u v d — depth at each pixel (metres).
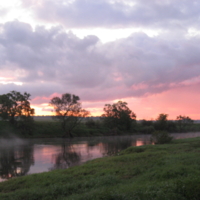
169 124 100.19
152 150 23.83
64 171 15.79
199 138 36.41
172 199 7.29
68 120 70.94
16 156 30.98
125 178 12.39
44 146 44.47
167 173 10.74
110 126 90.50
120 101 92.62
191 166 11.77
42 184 12.29
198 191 7.56
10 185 12.78
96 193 8.38
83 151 35.97
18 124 63.94
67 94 71.50
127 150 26.45
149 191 8.06
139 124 102.00
